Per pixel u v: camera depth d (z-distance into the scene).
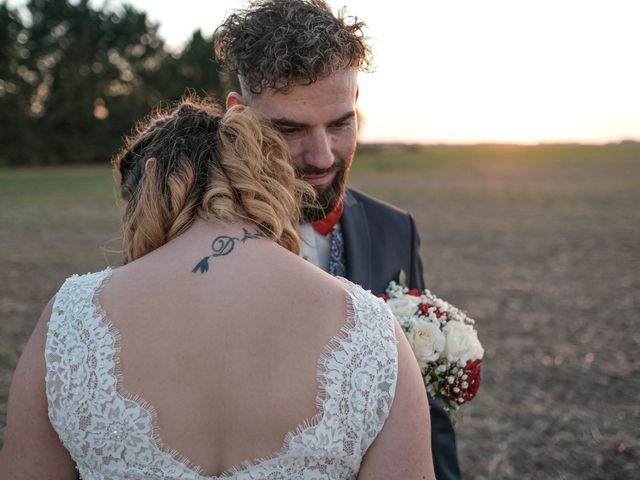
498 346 6.55
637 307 8.08
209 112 1.56
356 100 1.96
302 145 1.79
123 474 1.13
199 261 1.22
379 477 1.19
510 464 4.25
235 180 1.29
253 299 1.18
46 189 28.58
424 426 1.24
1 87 53.72
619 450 4.42
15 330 6.82
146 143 1.50
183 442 1.13
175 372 1.14
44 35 54.47
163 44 59.56
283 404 1.13
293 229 1.35
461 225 15.95
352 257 2.22
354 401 1.16
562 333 6.99
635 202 20.86
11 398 1.23
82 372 1.15
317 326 1.18
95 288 1.23
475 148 72.19
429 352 1.90
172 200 1.29
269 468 1.13
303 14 1.72
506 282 9.60
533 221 16.58
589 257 11.65
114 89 57.81
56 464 1.23
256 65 1.70
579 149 66.81
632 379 5.66
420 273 2.50
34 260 11.30
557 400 5.24
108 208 20.67
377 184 29.31
